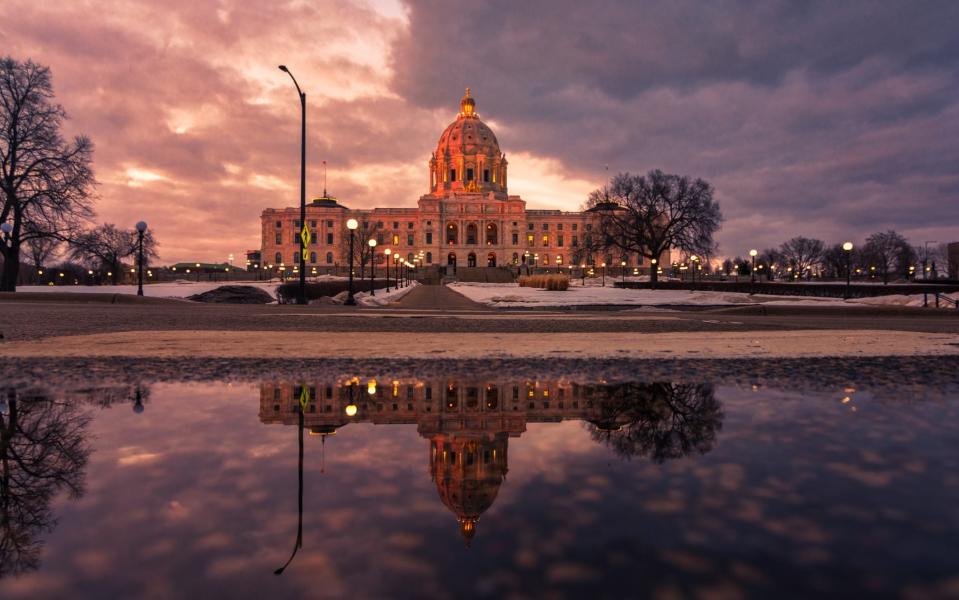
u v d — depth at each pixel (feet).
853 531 3.68
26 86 101.86
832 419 7.84
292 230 463.83
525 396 9.86
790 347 19.98
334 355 16.76
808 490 4.63
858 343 21.74
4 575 2.93
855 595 2.69
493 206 466.70
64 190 104.01
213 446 6.20
